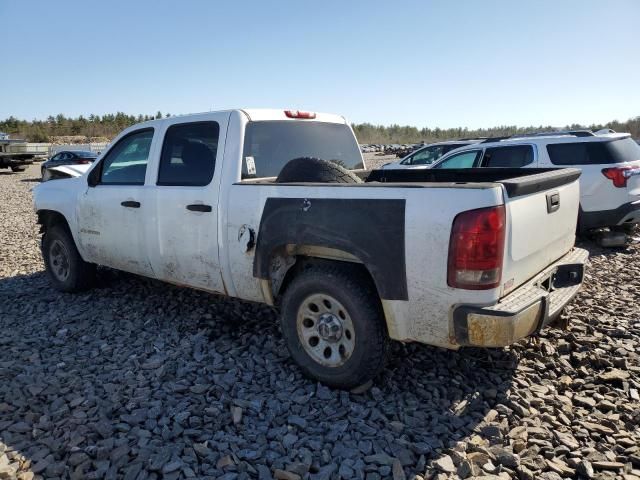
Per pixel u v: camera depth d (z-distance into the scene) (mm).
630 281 5898
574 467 2656
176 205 4234
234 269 3896
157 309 5062
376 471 2617
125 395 3395
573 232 4000
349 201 3178
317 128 4887
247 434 2949
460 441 2844
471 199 2785
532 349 3977
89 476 2596
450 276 2844
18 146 30422
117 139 5043
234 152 3998
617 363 3729
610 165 7520
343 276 3273
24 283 6316
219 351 4059
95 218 5074
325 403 3271
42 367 3846
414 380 3516
